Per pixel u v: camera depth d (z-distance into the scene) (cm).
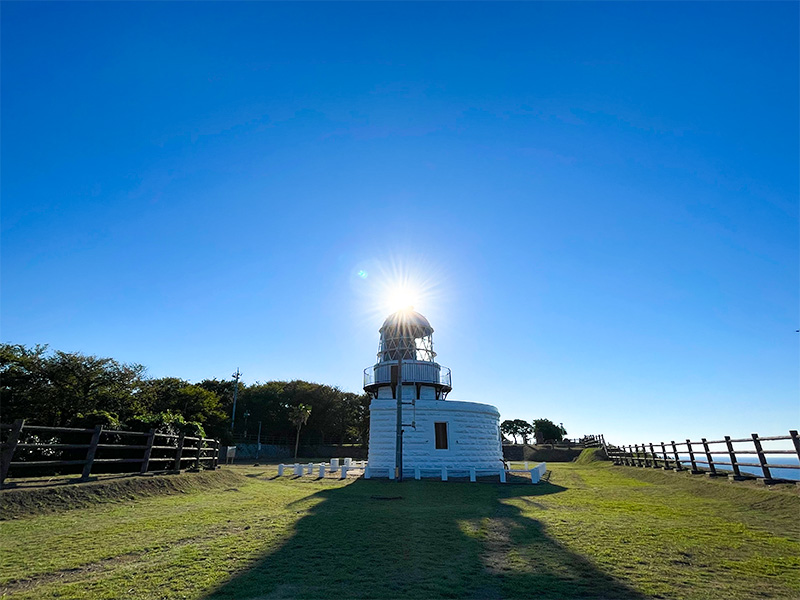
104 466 1653
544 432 11875
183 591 599
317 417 7762
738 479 1764
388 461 2825
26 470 1688
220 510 1214
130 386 4034
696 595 602
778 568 718
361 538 904
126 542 834
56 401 3072
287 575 670
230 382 7912
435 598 590
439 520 1104
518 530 991
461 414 2925
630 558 771
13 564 696
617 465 3719
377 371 3231
